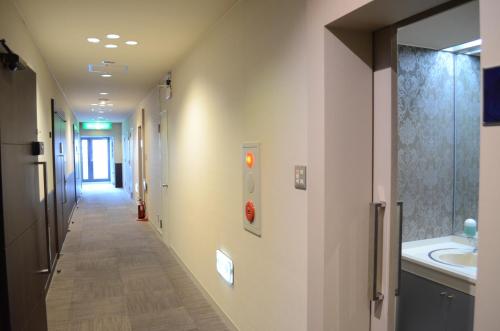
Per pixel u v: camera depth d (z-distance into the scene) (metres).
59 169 5.68
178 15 3.16
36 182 2.79
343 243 1.89
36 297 2.61
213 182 3.62
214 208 3.61
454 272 2.20
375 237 1.86
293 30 2.14
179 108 5.00
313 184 1.92
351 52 1.86
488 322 1.14
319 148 1.86
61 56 4.49
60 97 6.88
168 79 5.52
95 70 5.36
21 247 2.22
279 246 2.37
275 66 2.35
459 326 2.18
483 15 1.12
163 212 6.47
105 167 18.70
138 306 3.74
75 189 10.43
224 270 3.31
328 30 1.81
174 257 5.49
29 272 2.41
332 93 1.83
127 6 2.95
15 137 2.21
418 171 2.73
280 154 2.32
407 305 2.53
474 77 2.82
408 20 1.71
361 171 1.91
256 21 2.58
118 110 10.94
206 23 3.38
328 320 1.88
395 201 1.88
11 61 2.02
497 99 1.09
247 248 2.85
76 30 3.52
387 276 1.88
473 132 2.75
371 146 1.93
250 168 2.70
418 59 2.69
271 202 2.46
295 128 2.15
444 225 2.84
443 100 2.79
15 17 2.90
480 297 1.16
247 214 2.77
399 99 2.63
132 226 7.79
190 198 4.54
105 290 4.17
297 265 2.17
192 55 4.25
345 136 1.87
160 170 6.67
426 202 2.76
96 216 8.96
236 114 2.98
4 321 1.91
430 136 2.76
